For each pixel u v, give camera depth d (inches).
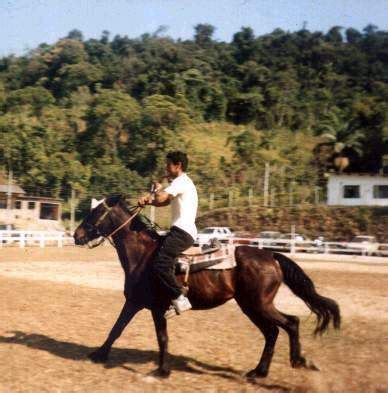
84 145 2903.5
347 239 1919.3
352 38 5812.0
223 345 379.2
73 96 3941.9
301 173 2869.1
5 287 652.1
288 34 5349.4
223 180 2748.5
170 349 364.2
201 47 5221.5
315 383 292.7
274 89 4128.9
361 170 2908.5
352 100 4082.2
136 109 3014.3
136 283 314.8
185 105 3725.4
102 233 328.2
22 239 1502.2
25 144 2696.9
